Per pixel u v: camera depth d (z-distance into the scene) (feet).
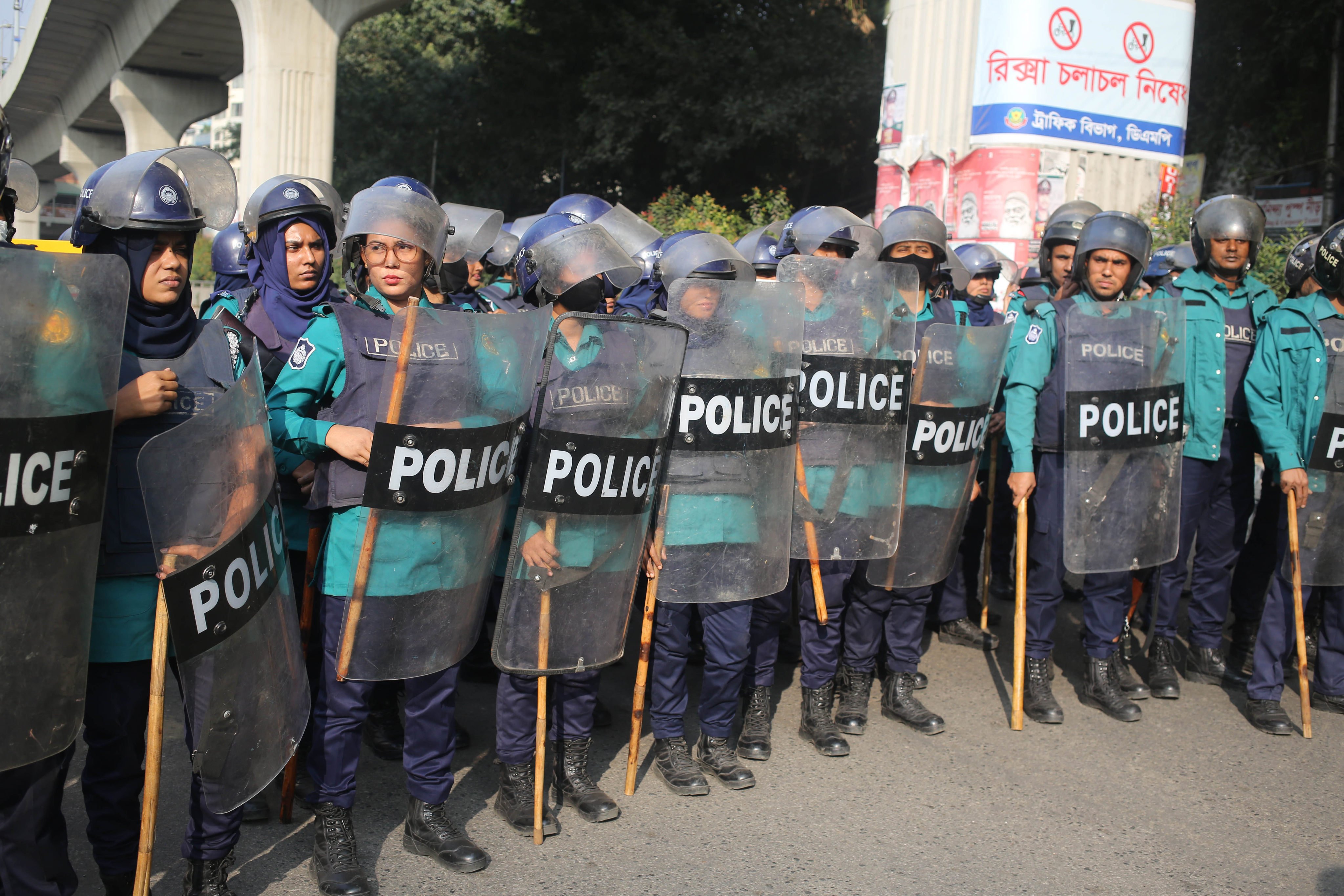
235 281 15.15
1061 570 14.74
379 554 9.30
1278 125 51.80
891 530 13.20
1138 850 11.16
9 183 8.55
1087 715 15.02
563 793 11.81
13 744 7.16
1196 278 16.19
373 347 9.75
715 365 11.55
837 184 75.72
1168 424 14.47
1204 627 16.62
